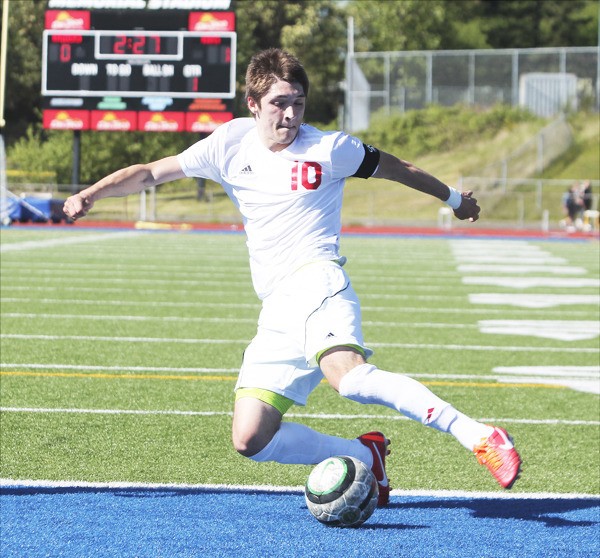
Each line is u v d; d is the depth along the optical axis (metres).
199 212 80.81
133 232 66.69
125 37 65.94
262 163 9.38
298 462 9.41
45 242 54.75
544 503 10.33
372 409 15.29
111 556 8.41
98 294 31.06
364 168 9.46
